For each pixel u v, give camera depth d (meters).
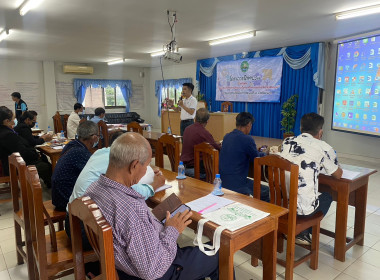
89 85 10.22
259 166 1.98
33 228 1.75
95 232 0.97
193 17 4.24
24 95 9.05
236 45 6.57
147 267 1.07
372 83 4.68
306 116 2.06
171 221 1.30
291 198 1.80
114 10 3.87
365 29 4.96
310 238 2.41
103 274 0.95
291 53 6.61
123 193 1.11
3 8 3.73
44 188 3.99
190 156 3.10
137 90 11.53
